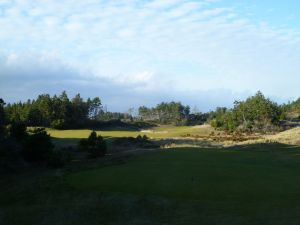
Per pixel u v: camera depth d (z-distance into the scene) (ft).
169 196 68.69
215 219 55.47
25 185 86.48
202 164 105.91
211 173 90.22
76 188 78.07
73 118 417.90
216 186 75.87
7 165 115.96
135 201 65.87
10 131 145.38
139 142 211.00
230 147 176.35
